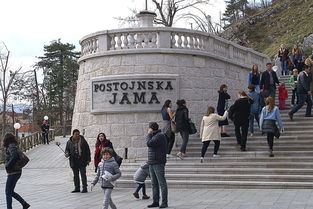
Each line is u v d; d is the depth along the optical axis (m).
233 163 13.48
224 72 19.20
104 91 16.95
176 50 17.05
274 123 13.70
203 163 13.80
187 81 17.23
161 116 16.58
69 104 63.78
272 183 11.95
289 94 22.22
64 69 65.12
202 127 14.27
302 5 72.88
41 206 10.38
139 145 16.47
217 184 12.44
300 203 9.12
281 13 74.81
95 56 17.55
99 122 17.16
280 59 27.59
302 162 13.11
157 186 9.63
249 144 15.21
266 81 17.41
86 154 13.12
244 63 21.58
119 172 8.59
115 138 16.72
